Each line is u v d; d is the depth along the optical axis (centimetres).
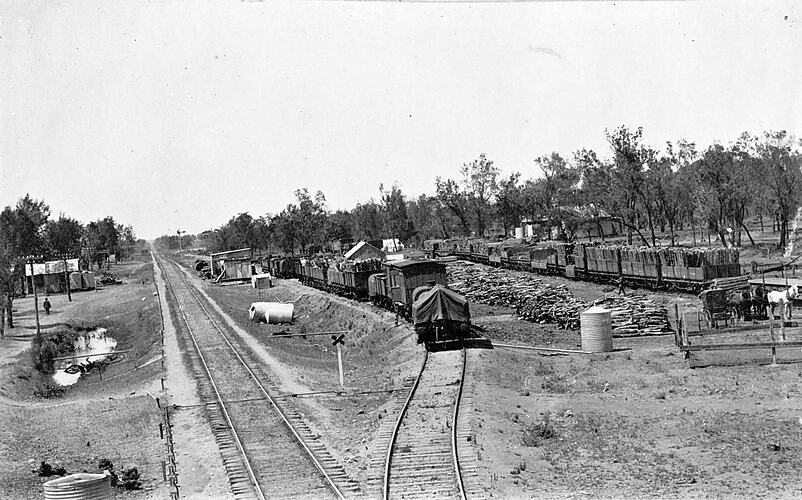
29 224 8144
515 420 2286
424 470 1825
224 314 6303
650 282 5403
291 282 9775
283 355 3988
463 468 1808
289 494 1761
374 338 4653
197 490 1892
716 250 4872
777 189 7044
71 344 5906
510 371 3086
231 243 16425
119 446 2461
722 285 4453
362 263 6366
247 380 3294
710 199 7156
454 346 3700
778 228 8775
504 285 6025
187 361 3941
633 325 3894
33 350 5016
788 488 1579
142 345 5138
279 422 2484
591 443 2025
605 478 1734
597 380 2839
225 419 2573
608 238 11125
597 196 8300
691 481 1670
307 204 13762
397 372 3372
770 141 7056
